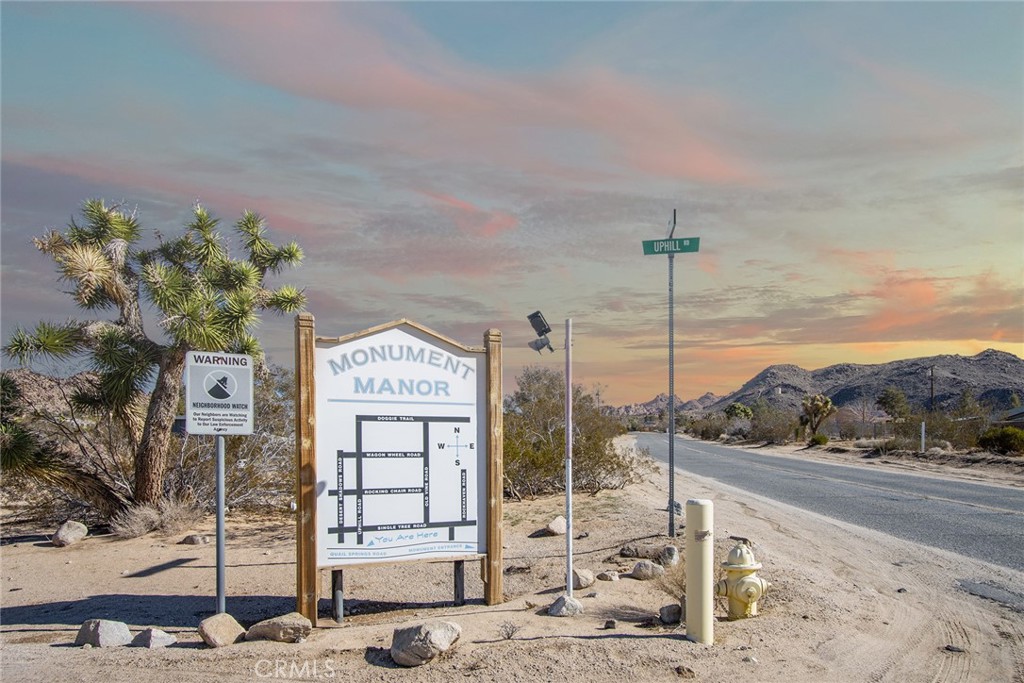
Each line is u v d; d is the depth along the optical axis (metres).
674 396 12.38
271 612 9.19
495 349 9.03
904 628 7.71
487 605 8.83
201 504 16.55
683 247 11.81
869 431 59.91
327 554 8.17
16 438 14.53
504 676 6.09
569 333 8.52
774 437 61.44
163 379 15.25
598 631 7.25
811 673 6.27
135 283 15.71
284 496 17.41
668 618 7.52
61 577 11.54
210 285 15.99
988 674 6.39
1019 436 33.12
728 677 6.09
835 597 8.80
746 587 7.75
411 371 8.68
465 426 8.90
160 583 10.94
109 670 6.44
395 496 8.51
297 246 17.39
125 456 16.45
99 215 15.35
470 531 8.85
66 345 14.92
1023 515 16.22
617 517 14.83
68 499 16.34
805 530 13.90
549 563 11.01
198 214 16.25
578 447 19.31
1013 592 9.31
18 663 6.76
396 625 7.88
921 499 19.38
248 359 8.16
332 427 8.29
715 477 26.83
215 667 6.44
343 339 8.38
